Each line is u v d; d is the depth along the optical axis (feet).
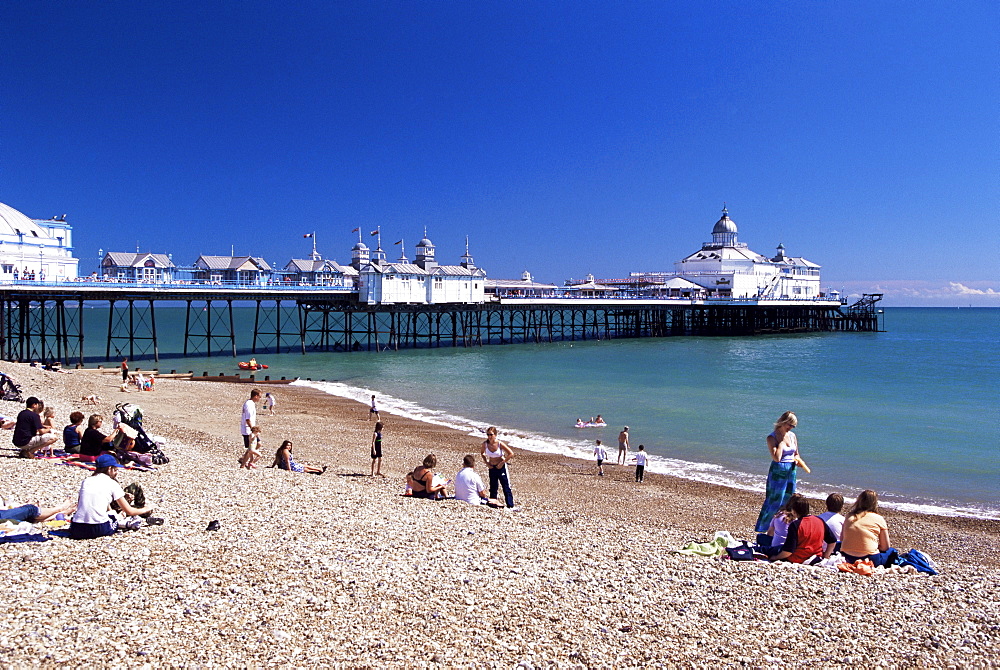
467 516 48.93
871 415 133.39
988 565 56.39
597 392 162.91
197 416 118.93
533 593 33.19
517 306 325.62
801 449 103.76
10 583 29.22
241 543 37.47
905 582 36.88
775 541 41.75
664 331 397.80
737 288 432.66
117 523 37.76
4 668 22.63
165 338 374.84
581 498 75.00
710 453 100.68
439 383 178.50
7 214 228.02
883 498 78.74
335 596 31.09
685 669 26.66
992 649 29.50
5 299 194.80
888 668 27.55
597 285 451.94
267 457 79.87
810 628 30.78
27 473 50.03
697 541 46.78
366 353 270.87
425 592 32.32
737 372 207.72
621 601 32.89
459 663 25.80
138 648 24.88
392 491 60.08
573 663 26.50
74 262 242.99
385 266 278.46
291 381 178.19
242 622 27.76
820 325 469.16
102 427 81.20
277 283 283.38
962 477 87.92
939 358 262.88
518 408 139.85
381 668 25.05
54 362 197.16
